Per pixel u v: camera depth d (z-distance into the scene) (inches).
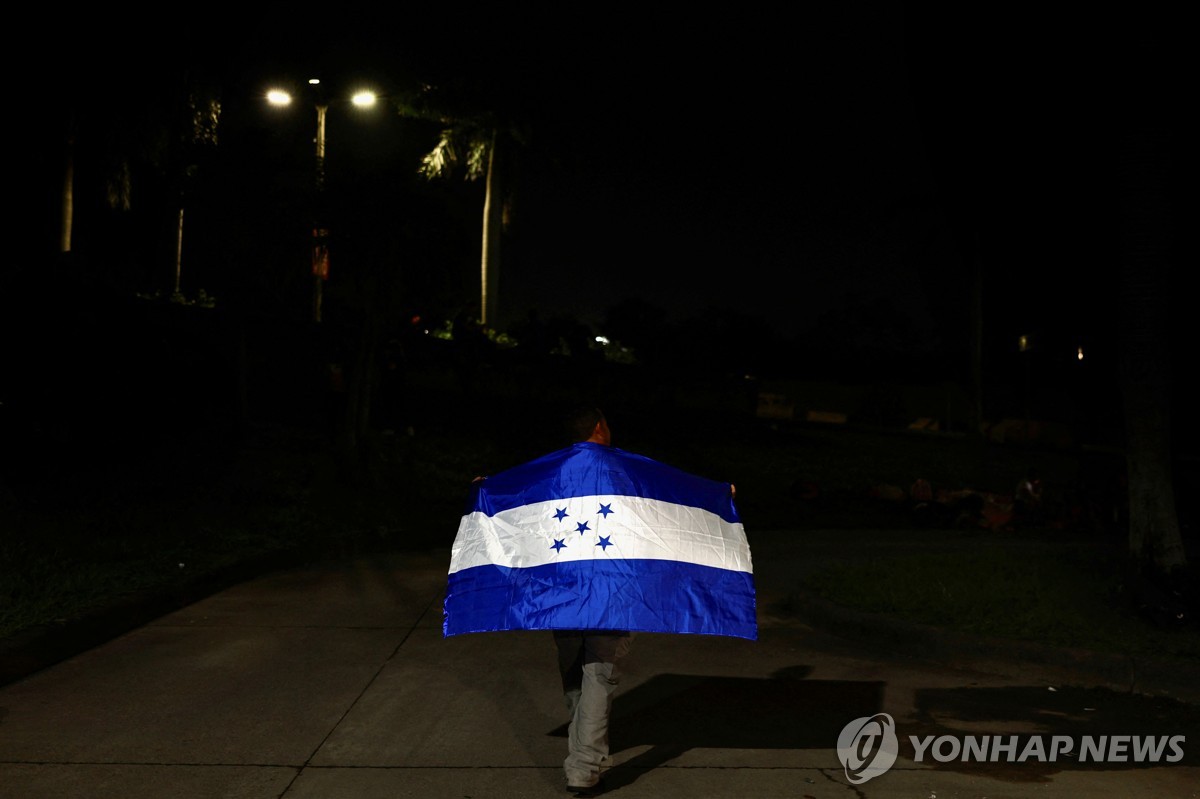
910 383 1807.3
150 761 208.7
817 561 511.2
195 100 969.5
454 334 1021.8
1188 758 221.3
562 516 200.1
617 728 237.0
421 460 755.4
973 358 1348.4
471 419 940.0
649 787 199.0
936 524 692.7
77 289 690.8
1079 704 262.2
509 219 1528.1
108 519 484.7
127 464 617.6
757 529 654.5
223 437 708.7
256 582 416.2
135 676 271.4
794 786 200.5
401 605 372.2
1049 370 1567.4
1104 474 755.4
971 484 938.1
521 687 265.4
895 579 401.4
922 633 314.2
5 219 858.8
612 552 196.4
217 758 211.0
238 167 697.6
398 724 234.7
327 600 379.6
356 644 310.7
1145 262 362.3
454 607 200.8
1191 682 268.2
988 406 1582.2
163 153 1075.9
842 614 344.5
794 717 246.7
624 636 196.5
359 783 198.4
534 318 1111.6
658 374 1175.6
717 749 222.2
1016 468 1048.2
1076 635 306.0
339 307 1041.5
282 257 684.1
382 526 571.5
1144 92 362.9
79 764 206.4
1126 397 361.1
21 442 606.9
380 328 688.4
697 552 200.8
